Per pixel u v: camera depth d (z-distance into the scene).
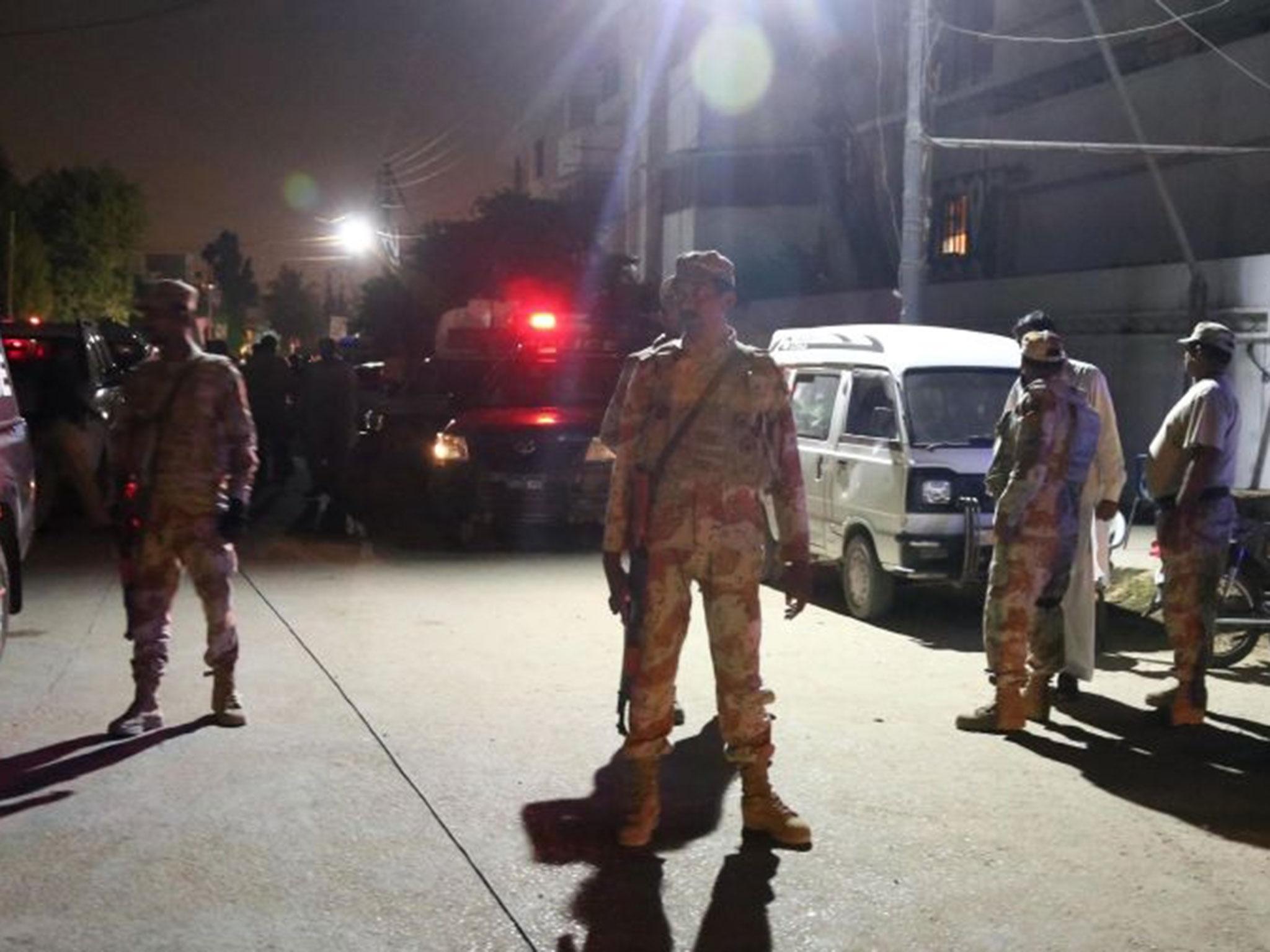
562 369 15.39
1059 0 27.53
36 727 7.06
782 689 8.07
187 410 6.84
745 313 34.44
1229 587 8.88
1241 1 22.92
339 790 6.12
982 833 5.70
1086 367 7.79
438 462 13.73
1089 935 4.75
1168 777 6.50
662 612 5.41
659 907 4.94
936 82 27.77
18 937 4.63
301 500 18.23
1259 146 22.53
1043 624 7.34
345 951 4.56
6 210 49.56
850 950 4.62
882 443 10.14
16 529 8.42
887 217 33.97
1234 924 4.85
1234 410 7.32
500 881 5.15
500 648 9.07
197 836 5.55
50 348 14.73
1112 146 19.73
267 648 8.98
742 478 5.39
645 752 5.46
